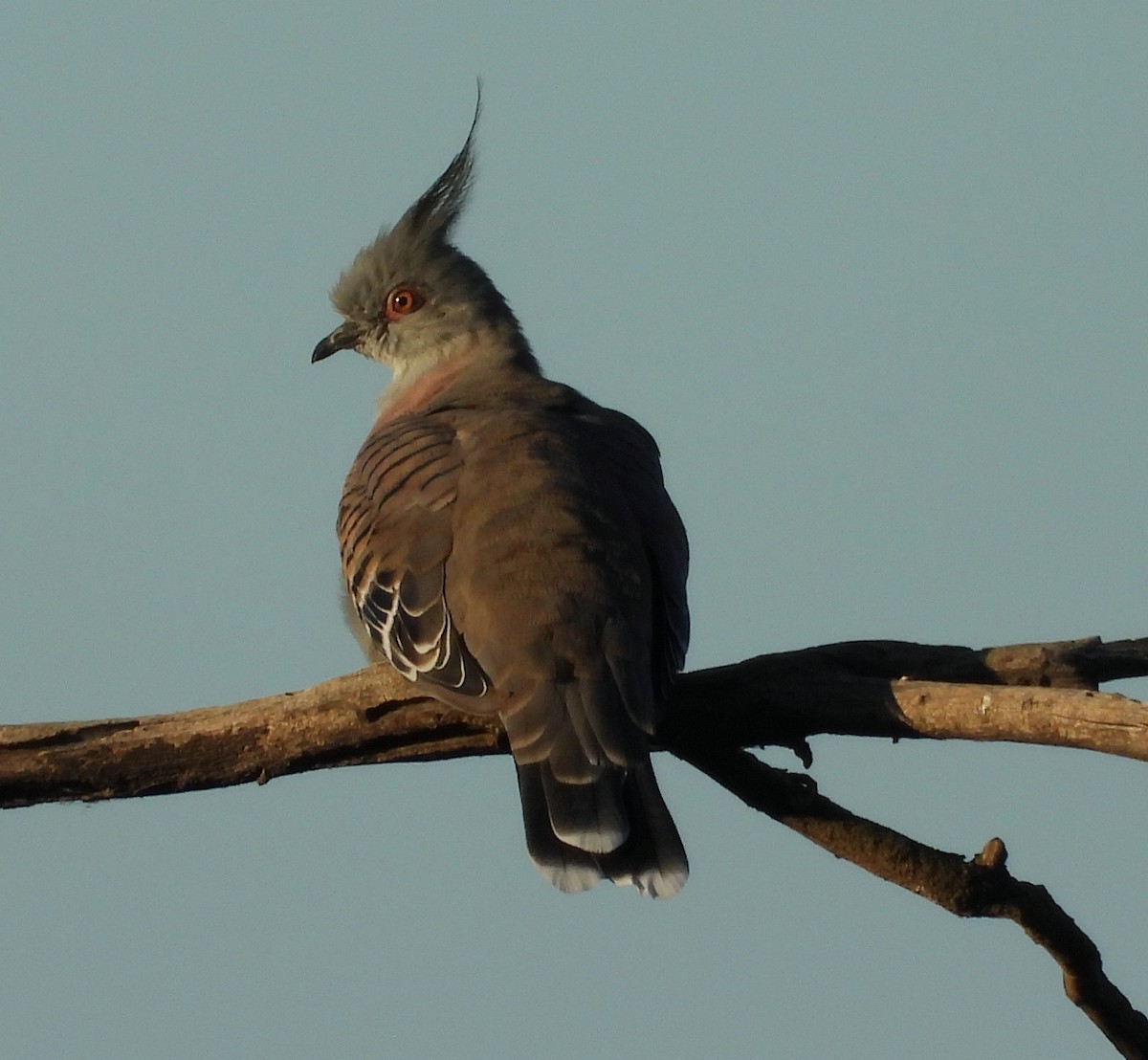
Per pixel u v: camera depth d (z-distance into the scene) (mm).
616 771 11883
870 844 12688
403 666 12570
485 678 12281
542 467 12914
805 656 12914
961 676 12891
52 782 12859
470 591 12422
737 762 12969
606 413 14812
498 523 12547
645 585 12570
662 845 11719
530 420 13664
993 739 11883
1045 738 11625
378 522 13102
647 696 12164
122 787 12938
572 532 12484
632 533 12797
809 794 12836
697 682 12938
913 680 12672
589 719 12016
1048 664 12750
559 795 11836
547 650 12164
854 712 12461
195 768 12945
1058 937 12625
